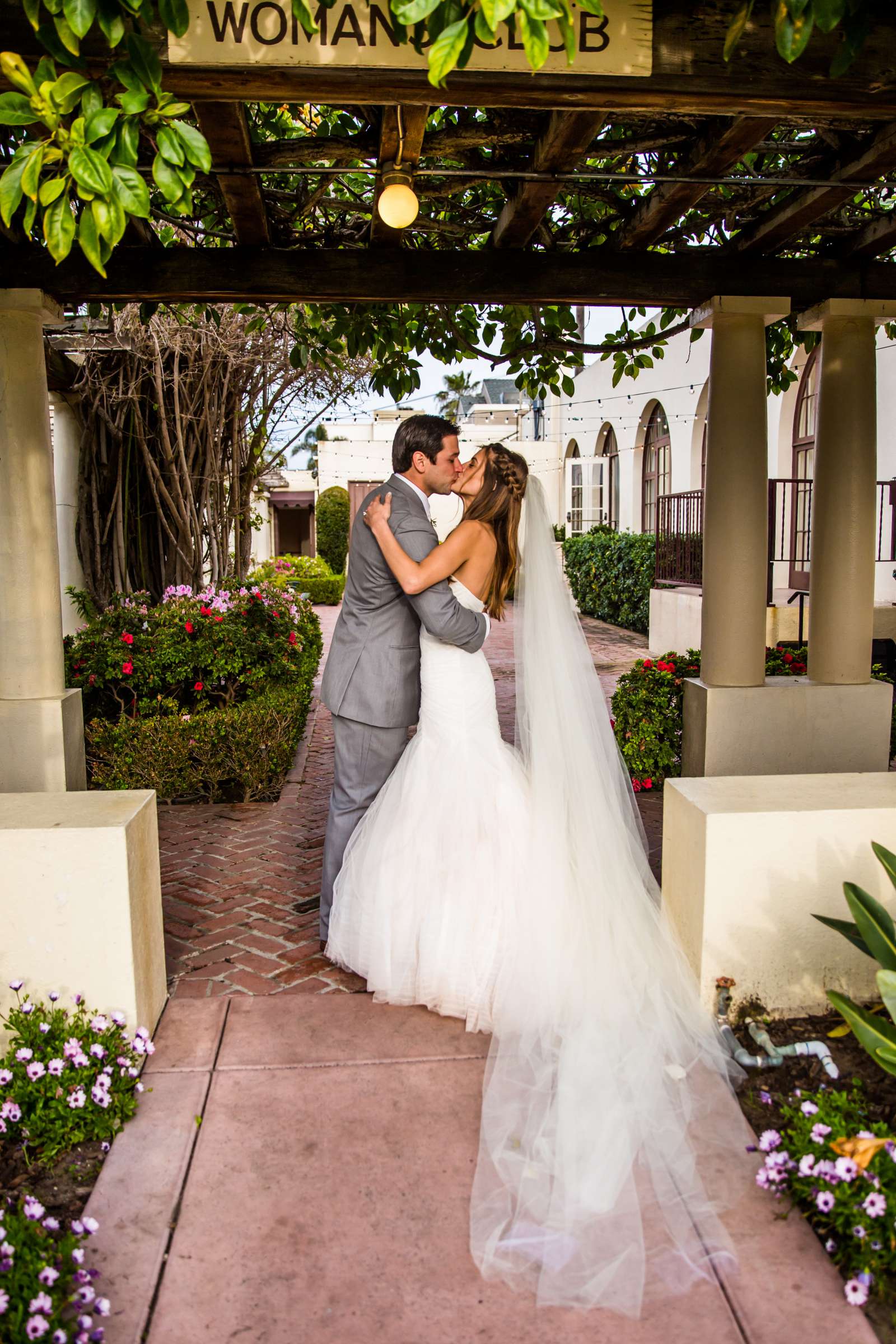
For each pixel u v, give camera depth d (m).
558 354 5.95
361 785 3.38
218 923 3.75
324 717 8.26
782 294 4.58
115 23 1.98
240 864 4.44
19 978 2.62
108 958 2.64
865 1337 1.80
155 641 6.14
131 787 5.38
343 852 3.40
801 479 9.75
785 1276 1.94
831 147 3.69
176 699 6.30
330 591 20.00
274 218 4.26
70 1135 2.31
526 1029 2.66
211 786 5.53
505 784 2.96
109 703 6.23
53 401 7.87
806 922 2.79
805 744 4.76
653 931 2.83
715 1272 1.95
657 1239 2.04
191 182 2.06
